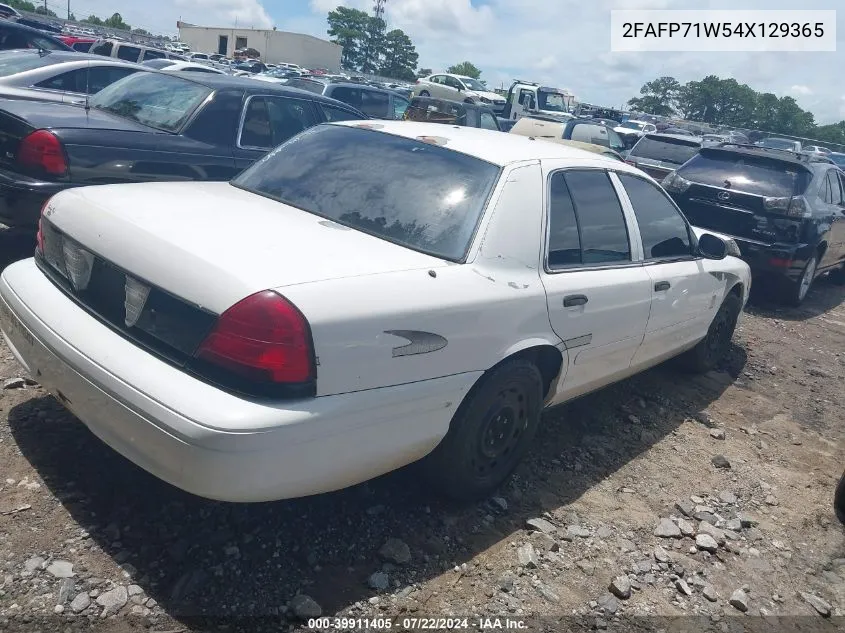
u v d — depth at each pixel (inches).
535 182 137.3
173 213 117.2
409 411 109.6
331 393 99.0
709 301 198.7
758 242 320.5
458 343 114.4
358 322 100.3
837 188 378.3
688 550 132.6
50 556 103.2
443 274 115.4
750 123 3161.9
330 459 100.5
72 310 112.8
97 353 103.0
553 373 142.6
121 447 102.3
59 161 193.0
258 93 245.9
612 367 161.5
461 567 116.5
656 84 3206.2
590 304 142.2
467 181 131.9
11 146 197.5
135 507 116.0
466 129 164.6
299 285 98.2
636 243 164.7
